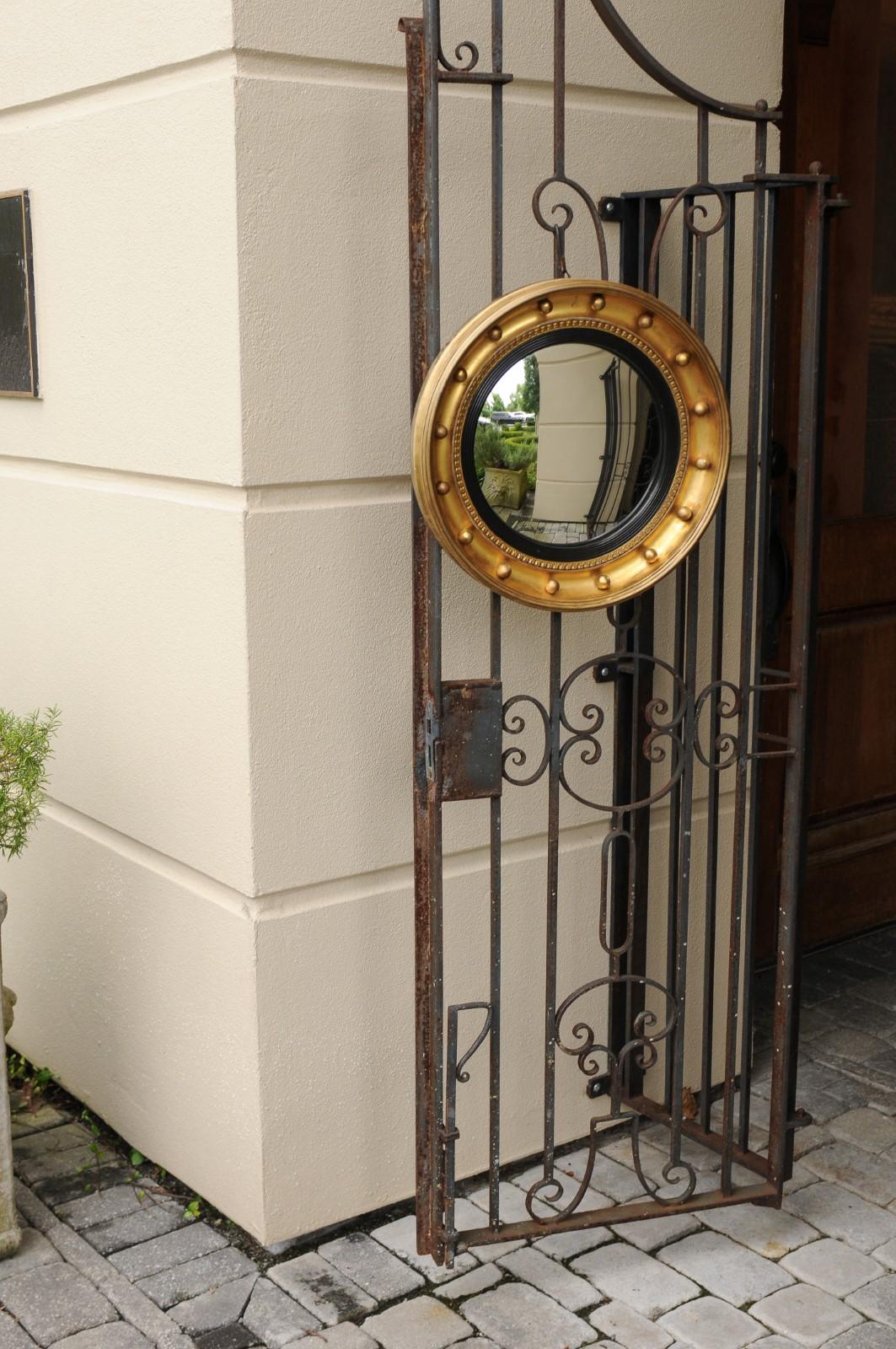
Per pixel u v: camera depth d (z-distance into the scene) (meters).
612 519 2.32
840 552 3.63
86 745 2.77
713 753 2.49
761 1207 2.68
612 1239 2.57
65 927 2.95
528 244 2.49
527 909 2.71
